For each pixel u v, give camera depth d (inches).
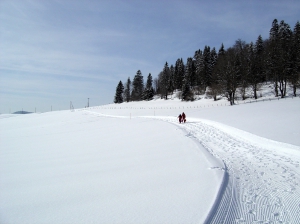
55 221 184.1
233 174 297.3
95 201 219.9
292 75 1593.3
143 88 3516.2
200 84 2721.5
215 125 767.1
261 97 1828.2
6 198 239.8
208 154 391.2
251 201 216.4
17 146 626.8
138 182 268.2
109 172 316.5
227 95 1824.6
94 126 1099.3
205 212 186.4
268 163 350.0
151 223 172.4
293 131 521.3
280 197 225.9
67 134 853.2
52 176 312.8
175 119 1169.4
